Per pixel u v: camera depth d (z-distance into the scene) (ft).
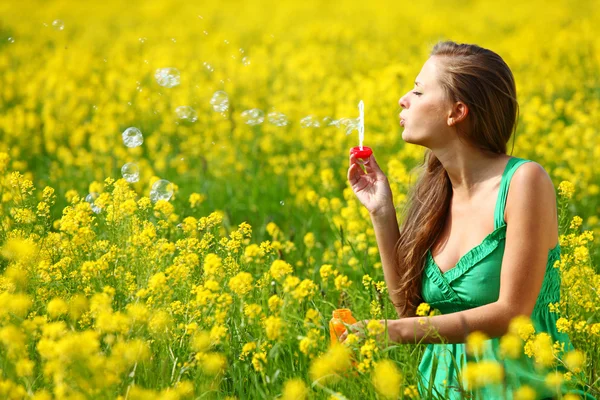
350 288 16.05
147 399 10.03
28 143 33.63
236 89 45.09
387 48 59.21
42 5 86.94
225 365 12.34
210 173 29.45
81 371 10.07
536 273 11.30
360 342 11.75
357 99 38.22
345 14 82.89
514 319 11.21
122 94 40.78
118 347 10.47
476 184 12.21
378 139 30.66
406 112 12.51
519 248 11.28
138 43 62.54
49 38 65.31
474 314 11.39
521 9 77.66
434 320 11.47
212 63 50.75
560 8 75.97
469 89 11.90
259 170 29.22
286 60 52.75
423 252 12.90
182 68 49.14
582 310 14.01
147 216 17.13
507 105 12.08
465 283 12.06
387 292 14.60
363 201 13.58
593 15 69.41
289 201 25.91
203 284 14.17
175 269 13.61
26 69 48.85
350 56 55.11
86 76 49.29
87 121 37.86
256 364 11.55
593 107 34.32
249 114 21.44
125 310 13.20
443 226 12.85
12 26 71.05
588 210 23.93
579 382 11.16
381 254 13.58
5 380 10.84
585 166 25.80
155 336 12.00
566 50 51.85
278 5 90.22
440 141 12.27
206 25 73.05
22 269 13.47
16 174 16.48
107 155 30.60
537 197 11.34
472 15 78.07
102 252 15.43
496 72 12.00
